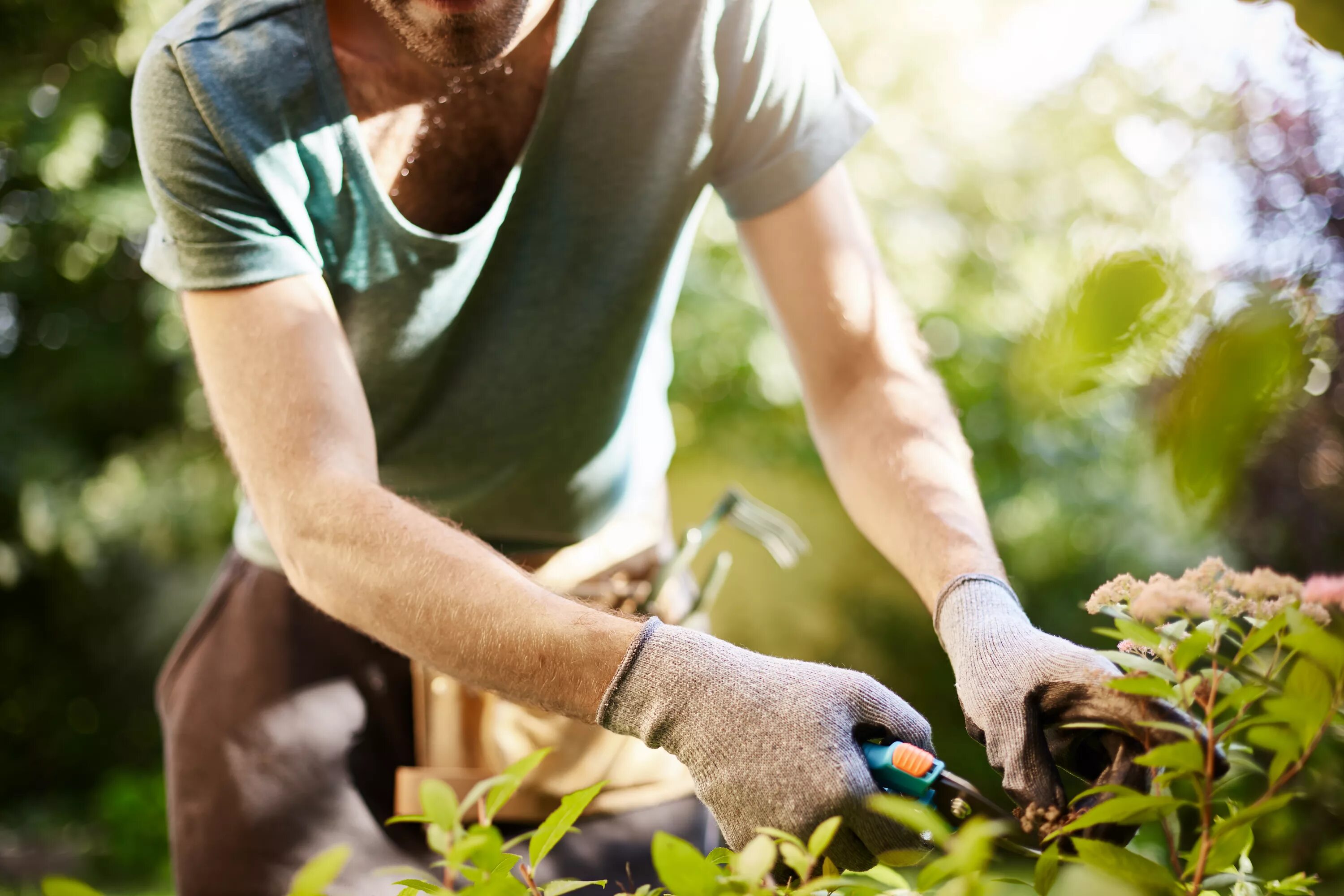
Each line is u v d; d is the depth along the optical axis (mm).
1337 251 826
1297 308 672
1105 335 636
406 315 1451
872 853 877
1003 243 6770
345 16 1334
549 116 1390
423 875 797
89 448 7285
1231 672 841
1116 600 916
